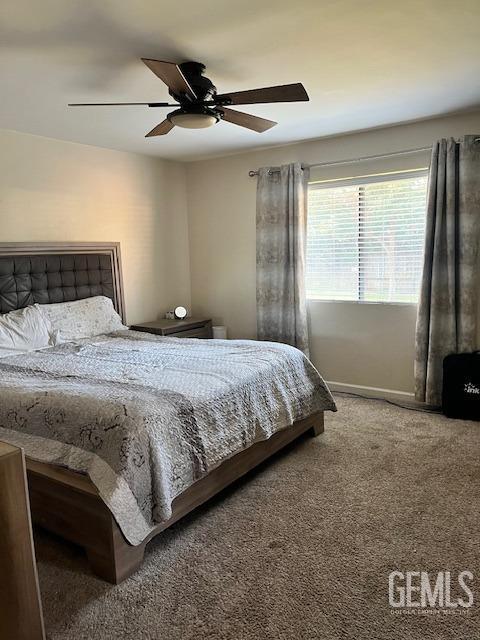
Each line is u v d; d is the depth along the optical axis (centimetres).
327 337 445
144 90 274
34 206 378
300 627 164
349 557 200
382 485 260
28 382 250
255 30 206
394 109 332
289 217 431
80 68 241
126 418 198
